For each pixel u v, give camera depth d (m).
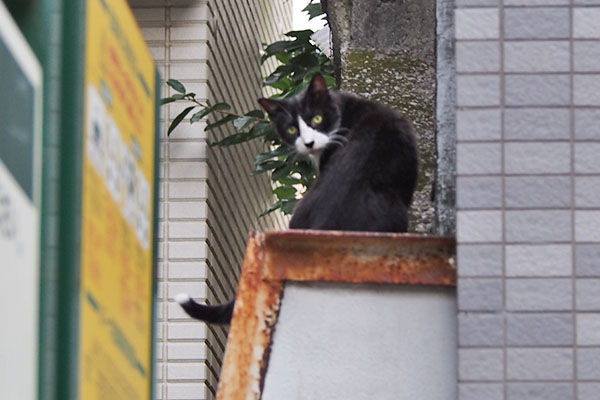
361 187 10.47
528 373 7.05
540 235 7.18
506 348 7.08
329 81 16.00
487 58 7.37
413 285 7.50
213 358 14.88
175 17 15.13
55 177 4.94
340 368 7.42
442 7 9.38
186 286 14.30
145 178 6.24
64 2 5.05
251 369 7.40
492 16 7.41
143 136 6.23
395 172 10.62
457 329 7.21
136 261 5.97
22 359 4.57
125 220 5.76
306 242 7.53
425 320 7.49
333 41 14.48
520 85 7.34
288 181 15.48
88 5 5.16
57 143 4.96
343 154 10.91
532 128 7.29
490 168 7.25
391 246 7.51
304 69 16.23
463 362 7.07
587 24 7.39
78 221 4.93
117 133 5.66
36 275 4.77
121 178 5.70
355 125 11.37
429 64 13.25
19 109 4.68
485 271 7.15
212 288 14.84
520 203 7.21
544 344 7.07
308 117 12.05
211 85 15.36
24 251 4.66
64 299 4.86
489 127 7.29
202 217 14.52
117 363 5.52
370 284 7.52
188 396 13.97
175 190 14.61
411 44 13.49
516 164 7.25
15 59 4.66
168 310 14.20
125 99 5.84
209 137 15.09
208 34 15.24
